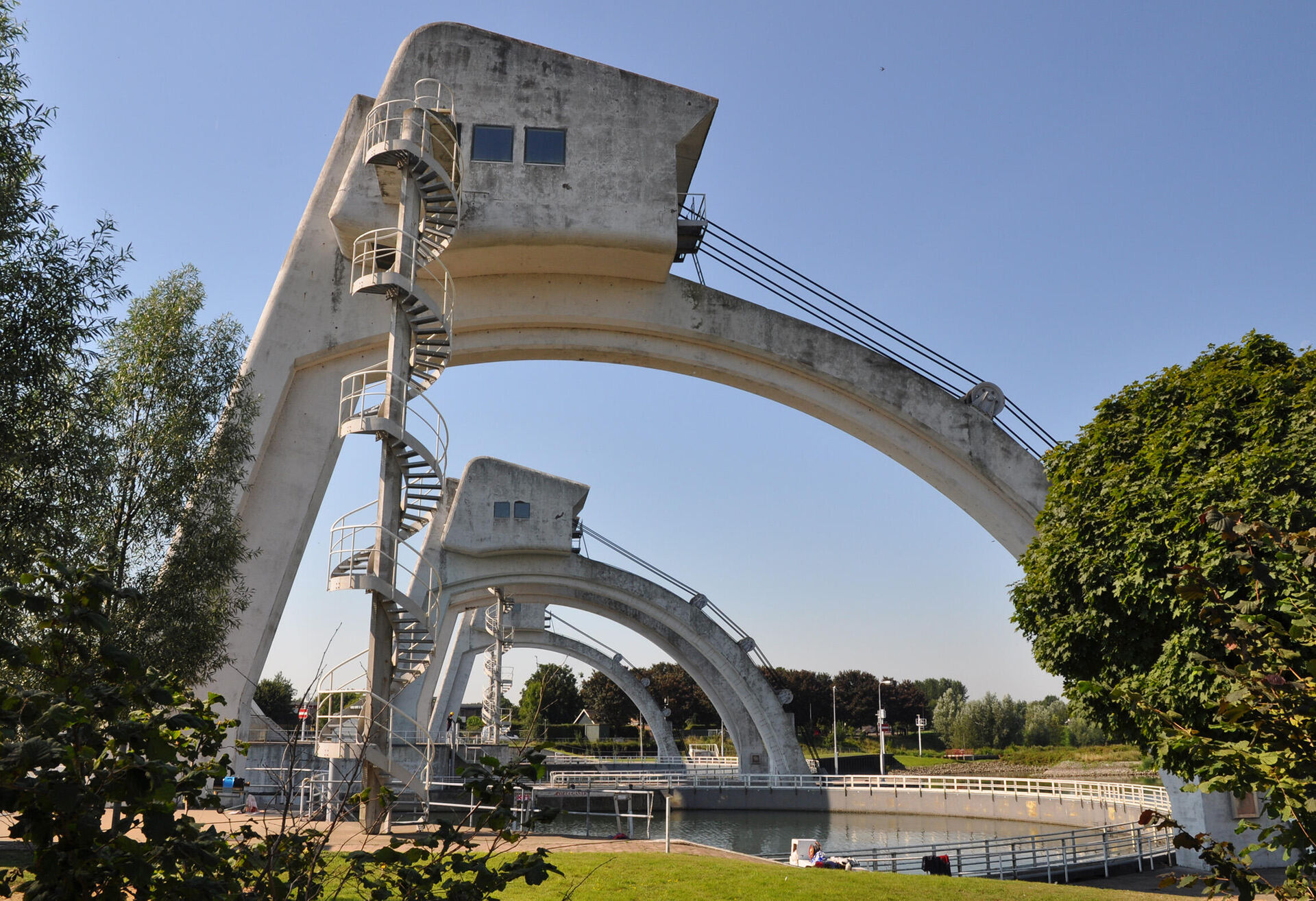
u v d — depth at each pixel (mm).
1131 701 4719
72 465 12336
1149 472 13547
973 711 95375
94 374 12773
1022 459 26297
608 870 13977
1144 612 12586
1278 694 4023
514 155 23672
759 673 49531
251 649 22188
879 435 26672
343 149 24938
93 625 3383
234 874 3824
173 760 3660
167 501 16109
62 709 2947
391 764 17734
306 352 23656
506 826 3990
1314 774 3934
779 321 26375
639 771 54281
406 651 19641
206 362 17375
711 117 25031
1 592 3369
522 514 44719
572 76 24422
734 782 49719
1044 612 14672
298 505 23312
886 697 99188
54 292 11117
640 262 24422
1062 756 68250
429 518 20469
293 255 24141
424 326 20250
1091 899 13469
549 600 53781
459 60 24047
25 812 2900
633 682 63656
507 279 25172
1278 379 12805
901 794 46906
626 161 24062
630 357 26422
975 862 25500
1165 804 29688
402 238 19609
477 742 34750
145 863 3197
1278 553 4637
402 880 3756
